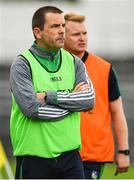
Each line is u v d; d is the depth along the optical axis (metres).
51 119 12.32
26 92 12.32
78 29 15.12
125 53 72.06
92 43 72.56
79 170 12.52
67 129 12.43
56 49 12.57
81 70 12.91
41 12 12.59
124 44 72.25
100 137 14.88
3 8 71.50
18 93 12.36
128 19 72.44
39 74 12.50
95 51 72.50
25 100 12.29
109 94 14.95
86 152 14.83
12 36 71.12
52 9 12.59
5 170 21.78
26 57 12.53
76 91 12.65
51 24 12.49
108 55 72.19
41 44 12.58
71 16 15.20
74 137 12.48
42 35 12.55
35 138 12.34
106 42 72.50
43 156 12.32
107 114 14.95
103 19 72.88
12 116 12.61
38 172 12.36
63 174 12.45
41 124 12.34
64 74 12.70
